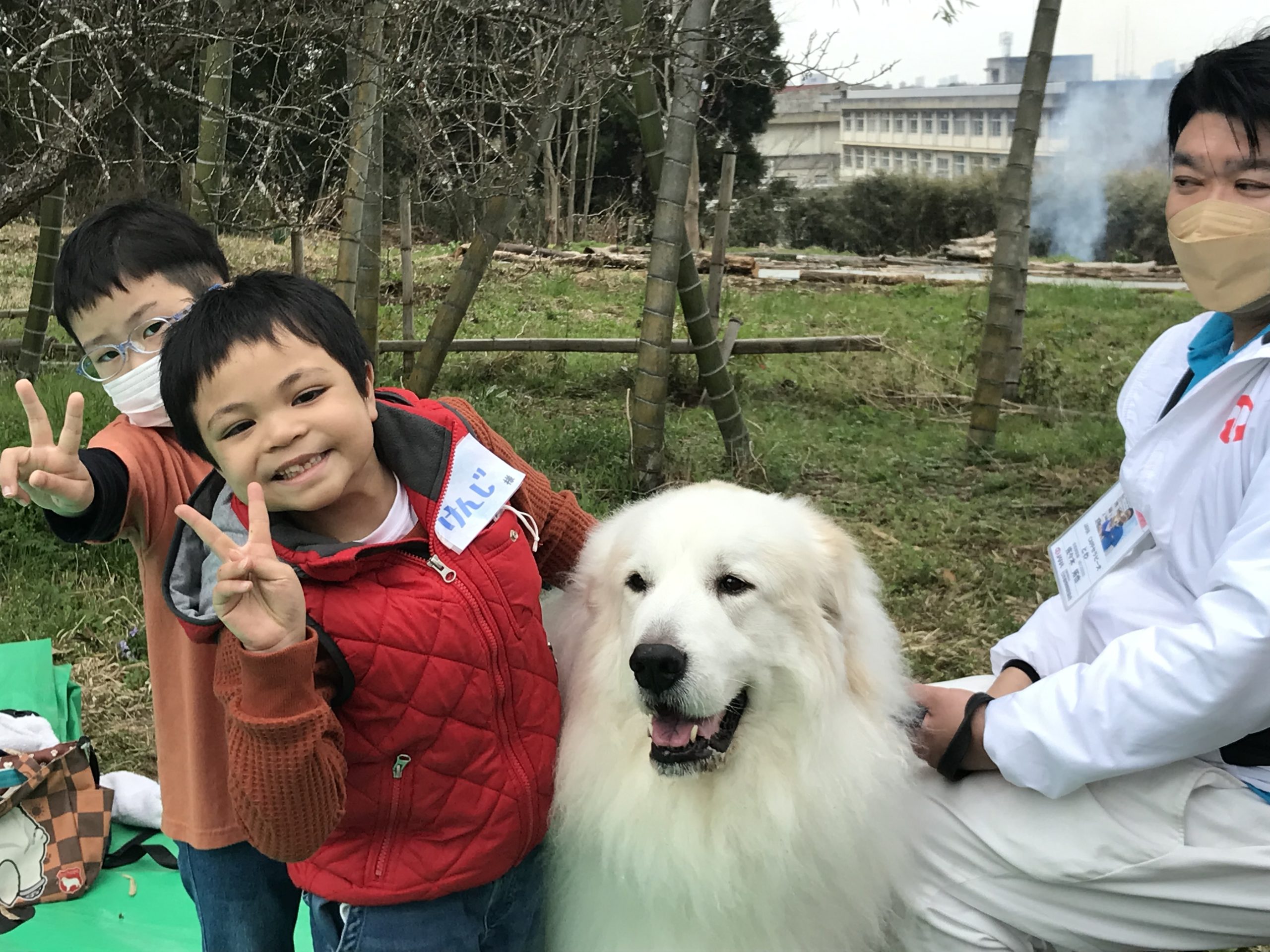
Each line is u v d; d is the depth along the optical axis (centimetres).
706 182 1191
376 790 100
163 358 93
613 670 114
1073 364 539
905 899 116
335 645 93
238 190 279
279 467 92
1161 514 109
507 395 446
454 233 869
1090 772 103
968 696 120
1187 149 106
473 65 246
